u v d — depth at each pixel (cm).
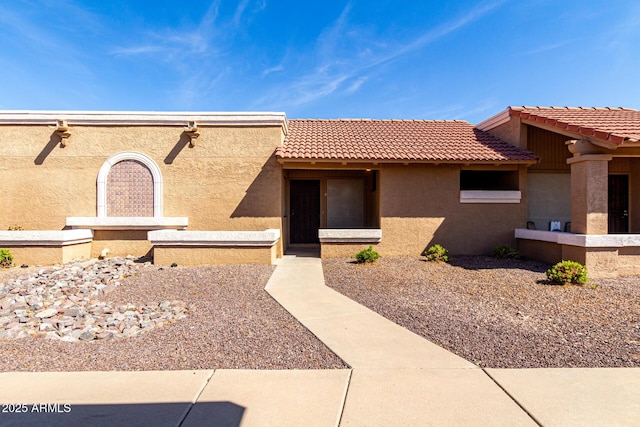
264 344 511
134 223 1205
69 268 1009
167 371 430
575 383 397
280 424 327
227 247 1085
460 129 1614
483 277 928
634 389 384
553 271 862
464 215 1283
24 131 1230
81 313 647
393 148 1294
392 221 1269
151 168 1239
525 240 1234
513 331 557
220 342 519
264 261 1083
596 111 1374
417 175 1277
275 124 1252
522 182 1287
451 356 469
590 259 935
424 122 1734
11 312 660
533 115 1219
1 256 1040
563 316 627
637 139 886
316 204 1580
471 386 392
